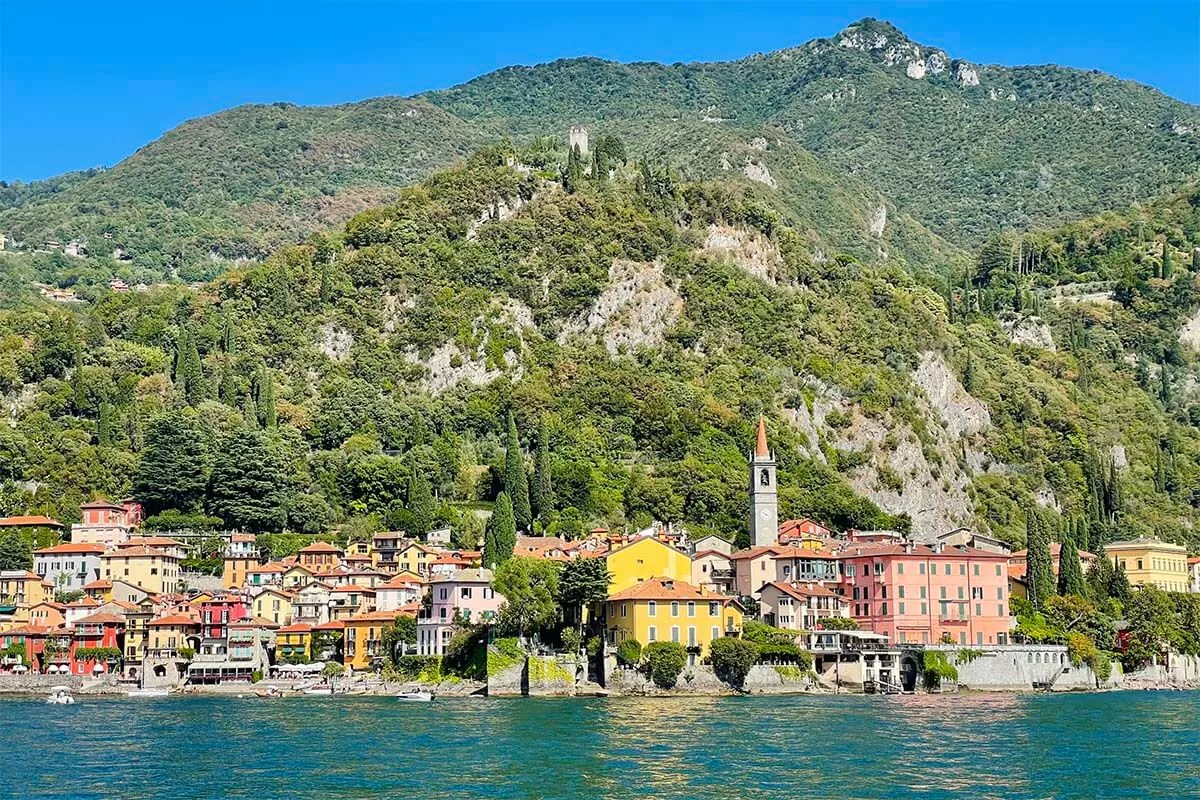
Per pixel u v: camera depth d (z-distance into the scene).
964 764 145.12
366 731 172.88
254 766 145.88
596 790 131.12
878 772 140.12
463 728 174.12
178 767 146.12
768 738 163.38
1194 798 128.25
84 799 130.00
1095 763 146.25
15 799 130.50
